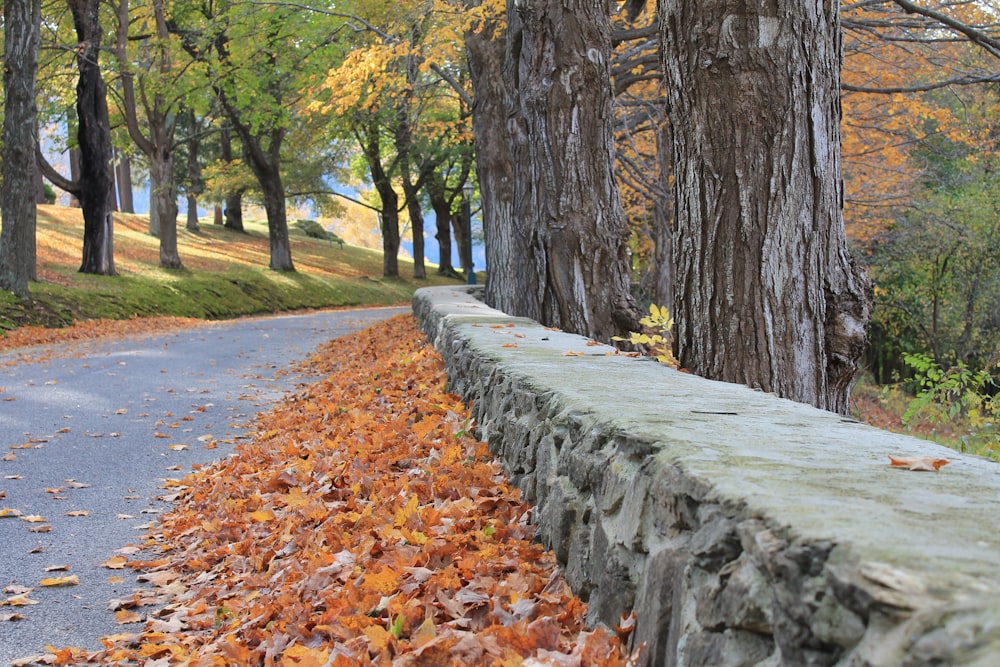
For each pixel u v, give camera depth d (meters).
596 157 9.51
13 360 14.28
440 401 7.10
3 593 4.39
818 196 5.06
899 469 2.20
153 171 31.38
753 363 5.07
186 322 24.09
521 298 10.43
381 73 13.95
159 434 8.48
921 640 1.31
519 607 3.05
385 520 4.50
